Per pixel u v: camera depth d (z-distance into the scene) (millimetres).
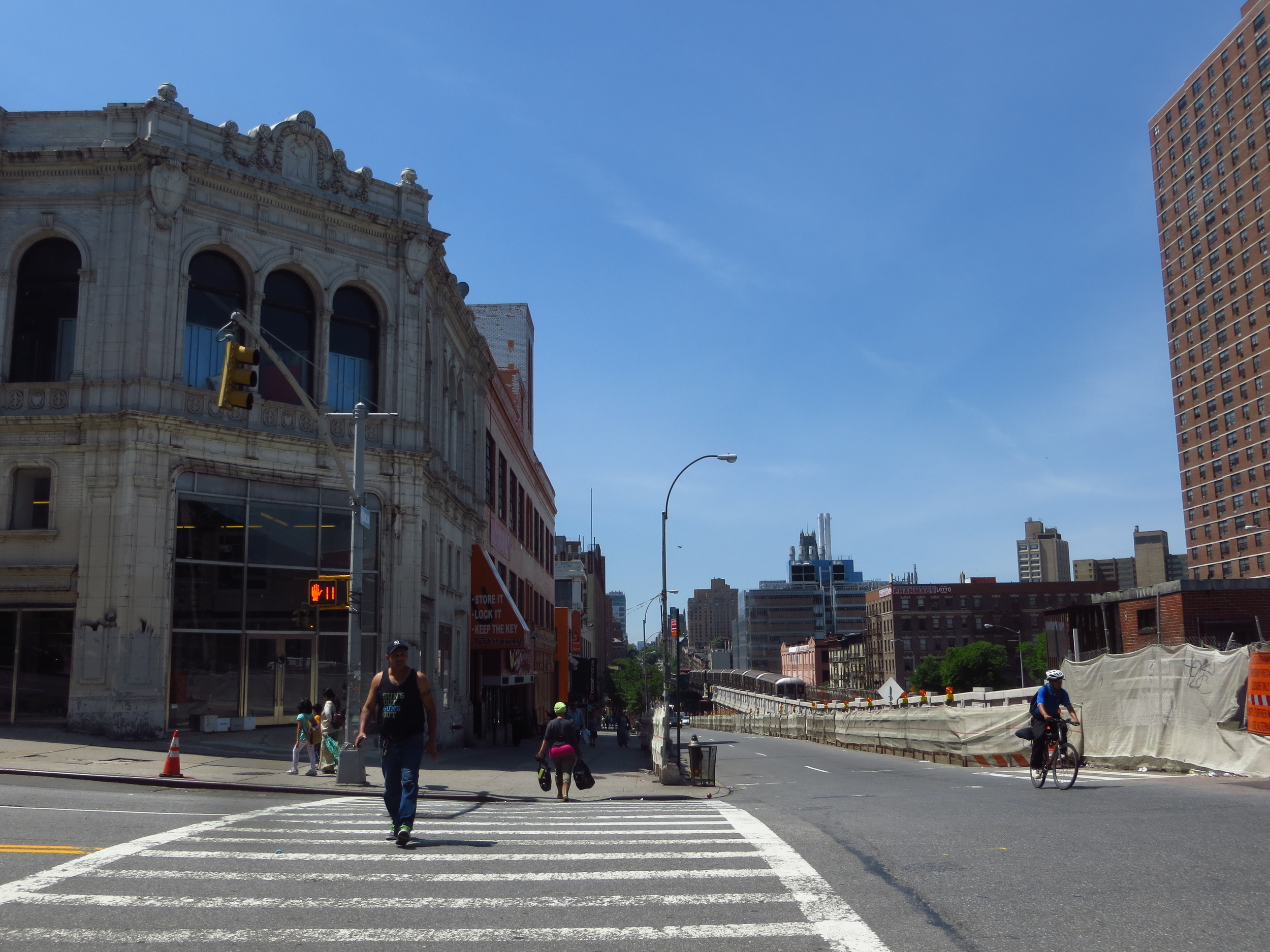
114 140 26344
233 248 27328
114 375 25250
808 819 11945
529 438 62031
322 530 28031
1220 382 113312
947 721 27250
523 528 57500
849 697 156875
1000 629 141250
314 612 27484
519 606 54844
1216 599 45000
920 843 9570
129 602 24281
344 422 28969
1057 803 12914
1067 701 15984
